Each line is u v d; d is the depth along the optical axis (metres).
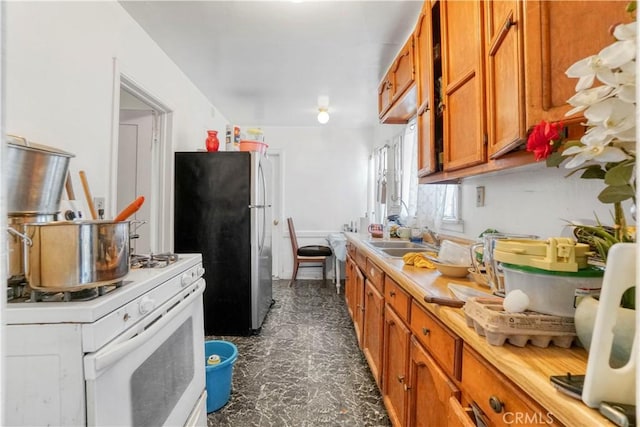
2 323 0.45
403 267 1.50
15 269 0.85
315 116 4.19
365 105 3.69
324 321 3.06
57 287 0.77
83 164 1.54
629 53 0.45
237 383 1.98
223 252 2.71
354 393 1.88
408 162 3.27
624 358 0.47
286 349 2.46
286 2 1.80
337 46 2.31
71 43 1.46
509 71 0.95
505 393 0.65
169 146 2.58
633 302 0.50
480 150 1.17
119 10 1.82
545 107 0.79
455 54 1.40
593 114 0.51
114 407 0.80
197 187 2.70
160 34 2.14
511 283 0.75
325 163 4.80
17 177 0.92
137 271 1.11
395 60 2.27
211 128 3.63
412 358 1.20
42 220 1.03
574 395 0.48
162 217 2.58
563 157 0.64
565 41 0.76
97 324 0.74
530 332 0.65
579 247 0.67
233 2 1.80
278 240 4.81
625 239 0.61
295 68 2.70
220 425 1.60
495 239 1.00
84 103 1.54
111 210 1.74
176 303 1.17
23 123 1.22
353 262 2.80
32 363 0.72
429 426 1.06
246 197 2.72
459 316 0.85
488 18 1.12
